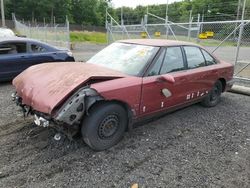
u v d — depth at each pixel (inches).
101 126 145.9
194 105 242.7
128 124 161.6
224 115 220.8
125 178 127.7
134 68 166.2
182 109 229.5
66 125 138.6
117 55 184.7
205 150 158.2
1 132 171.3
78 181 124.3
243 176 133.4
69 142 158.7
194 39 565.3
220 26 580.7
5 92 275.7
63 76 145.3
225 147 163.5
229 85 253.1
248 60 554.6
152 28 530.3
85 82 136.0
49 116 133.4
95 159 142.6
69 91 130.1
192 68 202.5
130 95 152.3
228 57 583.5
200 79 207.5
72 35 1572.3
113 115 150.1
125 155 147.8
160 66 173.2
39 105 132.3
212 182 127.4
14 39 313.4
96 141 145.7
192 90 202.2
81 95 132.0
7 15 2596.0
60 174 129.0
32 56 320.8
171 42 194.4
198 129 188.5
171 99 181.9
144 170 134.8
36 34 974.4
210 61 227.0
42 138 163.3
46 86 140.3
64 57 350.6
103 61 183.3
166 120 202.1
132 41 197.9
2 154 144.4
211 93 232.7
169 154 151.4
